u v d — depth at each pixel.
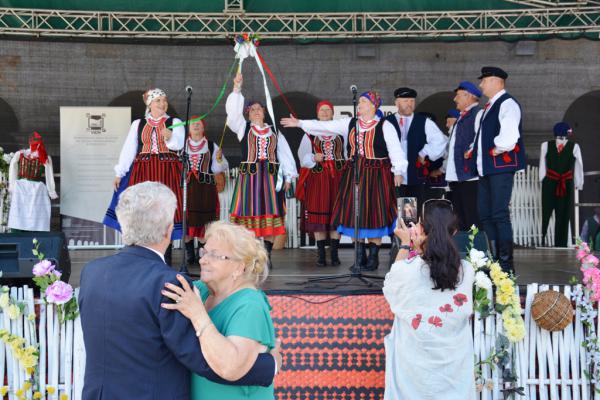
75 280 5.19
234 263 2.32
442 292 3.24
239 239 2.33
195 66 9.69
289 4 7.65
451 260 3.20
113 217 5.41
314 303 4.08
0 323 3.79
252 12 7.66
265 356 2.24
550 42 9.69
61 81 9.48
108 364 2.12
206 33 7.59
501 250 4.98
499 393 3.94
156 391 2.10
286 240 8.62
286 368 4.00
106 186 8.62
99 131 8.62
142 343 2.10
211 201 6.39
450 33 7.62
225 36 7.69
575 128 12.07
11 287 4.09
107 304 2.13
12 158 7.97
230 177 8.87
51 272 3.80
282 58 9.72
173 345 2.09
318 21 7.79
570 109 12.05
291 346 4.03
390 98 9.76
